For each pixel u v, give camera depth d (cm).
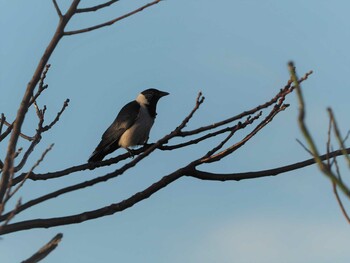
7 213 839
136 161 956
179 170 1058
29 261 691
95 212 986
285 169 1113
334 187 543
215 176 1109
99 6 888
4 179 772
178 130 985
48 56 845
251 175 1111
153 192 1032
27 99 821
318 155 516
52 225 954
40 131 1124
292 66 511
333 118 543
